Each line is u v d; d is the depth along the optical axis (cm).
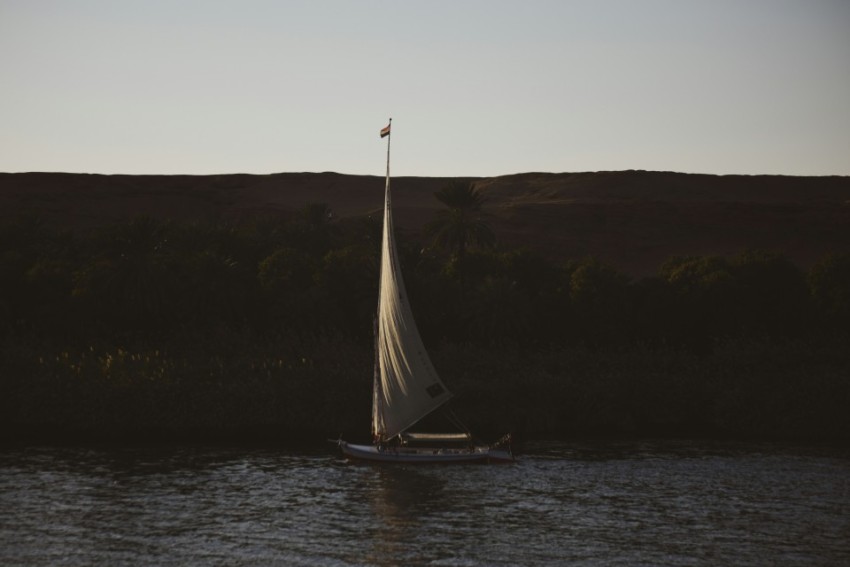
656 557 3050
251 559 3002
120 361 5959
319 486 4012
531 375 6134
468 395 5794
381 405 4519
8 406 5434
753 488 4009
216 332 6969
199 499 3766
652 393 5925
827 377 5891
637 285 8875
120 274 7112
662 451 4869
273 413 5434
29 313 7169
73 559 2986
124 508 3616
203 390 5519
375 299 7538
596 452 4822
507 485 4066
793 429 5438
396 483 4081
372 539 3231
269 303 7662
